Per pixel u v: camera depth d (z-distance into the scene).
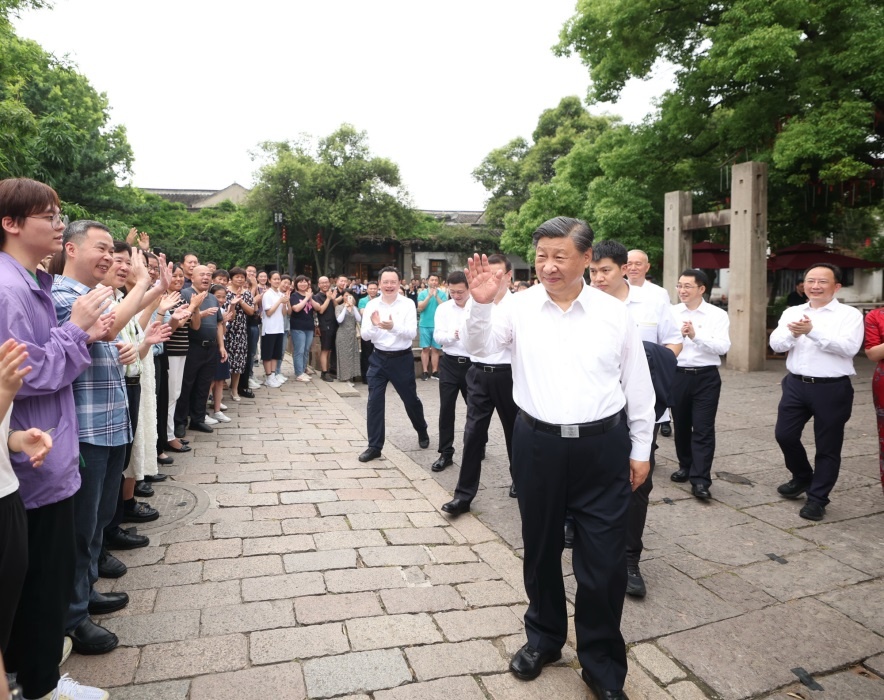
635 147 13.74
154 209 20.84
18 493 1.75
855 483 4.69
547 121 29.91
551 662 2.46
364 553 3.41
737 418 6.96
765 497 4.41
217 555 3.34
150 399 3.84
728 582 3.16
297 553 3.39
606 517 2.21
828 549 3.55
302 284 9.78
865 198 14.20
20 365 1.61
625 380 2.35
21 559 1.75
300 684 2.27
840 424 3.96
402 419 7.14
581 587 2.24
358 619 2.72
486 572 3.22
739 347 10.73
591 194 14.69
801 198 14.84
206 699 2.17
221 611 2.76
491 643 2.58
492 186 32.34
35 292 1.98
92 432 2.46
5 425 1.71
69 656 2.39
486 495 4.47
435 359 10.32
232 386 7.96
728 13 11.01
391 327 5.21
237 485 4.52
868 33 10.22
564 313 2.26
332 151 27.73
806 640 2.64
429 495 4.43
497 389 4.01
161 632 2.58
